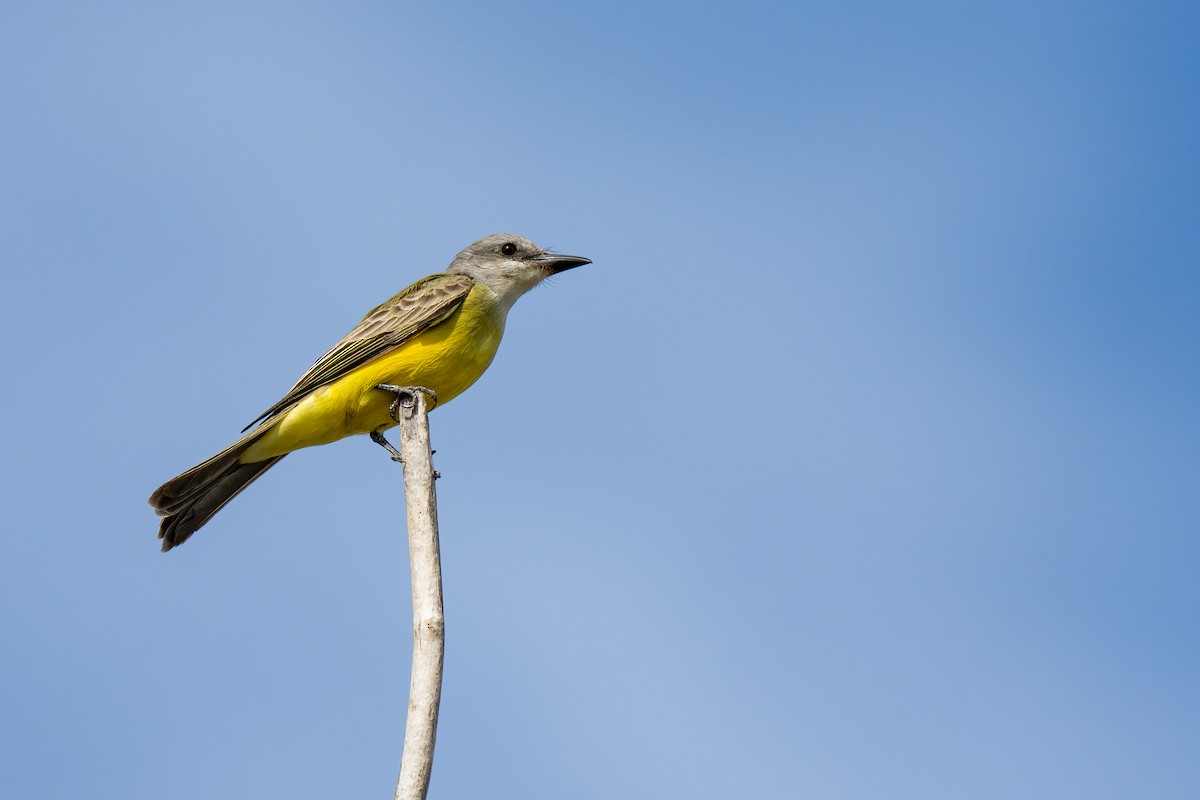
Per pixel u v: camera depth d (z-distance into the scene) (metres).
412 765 7.31
